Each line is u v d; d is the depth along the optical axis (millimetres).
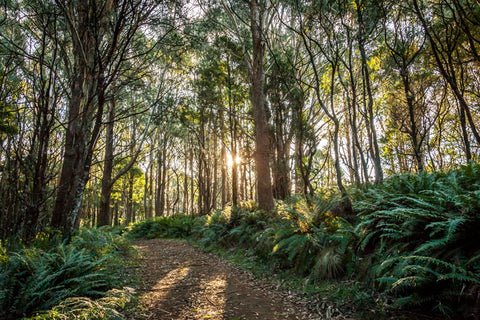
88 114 6590
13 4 5777
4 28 7105
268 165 10906
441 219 3410
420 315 2957
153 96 15141
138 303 4109
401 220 3990
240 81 17578
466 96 11289
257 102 11422
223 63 16719
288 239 5379
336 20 8398
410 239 3693
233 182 15516
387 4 7867
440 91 11312
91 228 7855
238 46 14750
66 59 6363
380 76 12055
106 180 16797
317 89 6895
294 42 16312
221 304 4090
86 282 3713
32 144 5297
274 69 13195
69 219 6031
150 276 5910
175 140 28234
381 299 3422
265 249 6367
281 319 3453
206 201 19453
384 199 4594
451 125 13781
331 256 4594
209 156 23141
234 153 15992
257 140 11180
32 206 5199
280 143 14234
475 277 2689
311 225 5527
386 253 3844
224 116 20656
